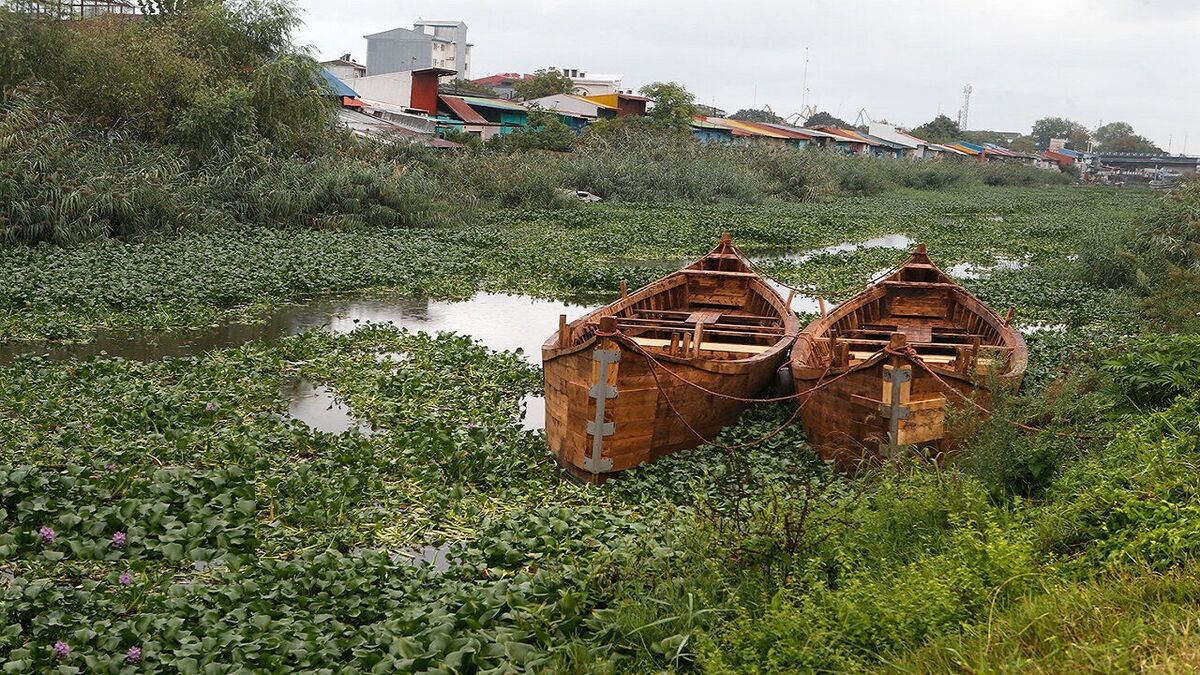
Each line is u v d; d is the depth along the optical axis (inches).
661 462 424.8
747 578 288.8
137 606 285.9
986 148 5032.0
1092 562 263.0
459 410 499.8
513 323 748.0
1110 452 348.5
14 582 282.2
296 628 268.1
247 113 1199.6
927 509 315.6
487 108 2532.0
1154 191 3540.8
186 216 1027.3
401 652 253.6
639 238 1245.1
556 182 1620.3
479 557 326.3
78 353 602.9
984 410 382.6
